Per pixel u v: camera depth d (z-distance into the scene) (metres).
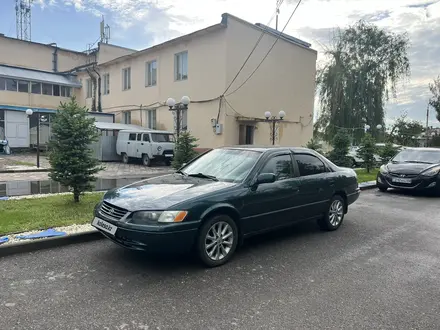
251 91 17.47
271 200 4.85
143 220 3.85
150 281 3.76
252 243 5.24
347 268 4.30
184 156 10.26
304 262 4.47
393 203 9.13
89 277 3.82
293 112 20.14
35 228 5.24
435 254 4.91
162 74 19.53
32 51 28.69
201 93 17.34
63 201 7.32
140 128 19.89
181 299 3.36
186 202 4.00
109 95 24.05
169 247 3.88
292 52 19.73
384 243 5.41
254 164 4.89
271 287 3.69
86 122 7.00
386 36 26.70
